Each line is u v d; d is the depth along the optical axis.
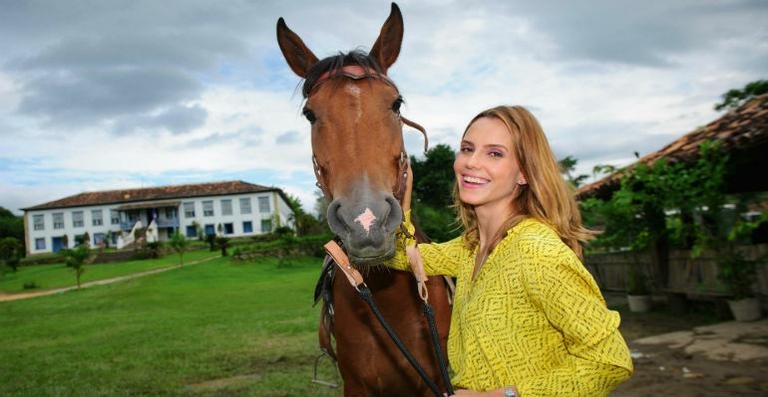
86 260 51.31
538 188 1.55
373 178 2.17
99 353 9.57
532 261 1.38
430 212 13.78
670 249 9.25
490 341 1.46
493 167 1.59
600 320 1.30
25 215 70.88
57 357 9.47
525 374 1.42
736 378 5.08
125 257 52.41
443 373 1.83
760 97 9.25
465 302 1.67
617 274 11.67
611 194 10.69
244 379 6.80
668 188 8.27
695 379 5.19
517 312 1.43
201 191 71.38
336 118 2.30
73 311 17.95
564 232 1.57
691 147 8.79
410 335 2.61
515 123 1.60
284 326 11.29
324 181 2.40
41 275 41.75
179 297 19.92
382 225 2.01
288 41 2.85
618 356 1.29
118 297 21.20
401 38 2.91
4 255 57.75
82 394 6.64
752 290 7.79
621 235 9.57
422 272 2.09
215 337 10.47
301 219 53.41
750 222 7.50
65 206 70.56
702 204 7.95
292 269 32.91
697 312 8.88
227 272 31.16
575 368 1.31
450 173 25.25
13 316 17.78
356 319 2.65
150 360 8.52
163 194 71.56
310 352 8.34
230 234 69.62
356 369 2.68
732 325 7.42
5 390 7.14
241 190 70.25
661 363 5.88
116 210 69.56
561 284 1.33
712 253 8.30
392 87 2.46
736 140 7.49
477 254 1.73
